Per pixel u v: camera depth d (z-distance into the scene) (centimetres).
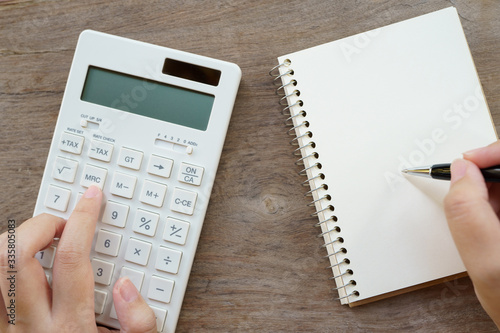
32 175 50
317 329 48
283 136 50
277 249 49
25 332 43
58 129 47
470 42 49
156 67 47
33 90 50
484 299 38
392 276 46
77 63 47
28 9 50
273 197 49
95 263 46
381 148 47
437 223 46
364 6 49
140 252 46
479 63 49
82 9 50
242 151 50
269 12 50
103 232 46
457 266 46
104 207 46
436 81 47
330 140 48
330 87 48
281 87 48
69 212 47
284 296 49
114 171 47
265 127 50
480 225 36
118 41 47
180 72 49
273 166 50
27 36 50
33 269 43
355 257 47
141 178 46
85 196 45
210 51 50
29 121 50
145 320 44
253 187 49
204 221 49
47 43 50
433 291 48
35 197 50
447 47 47
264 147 50
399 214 47
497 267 36
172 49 47
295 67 48
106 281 46
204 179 46
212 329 49
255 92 50
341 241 47
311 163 48
